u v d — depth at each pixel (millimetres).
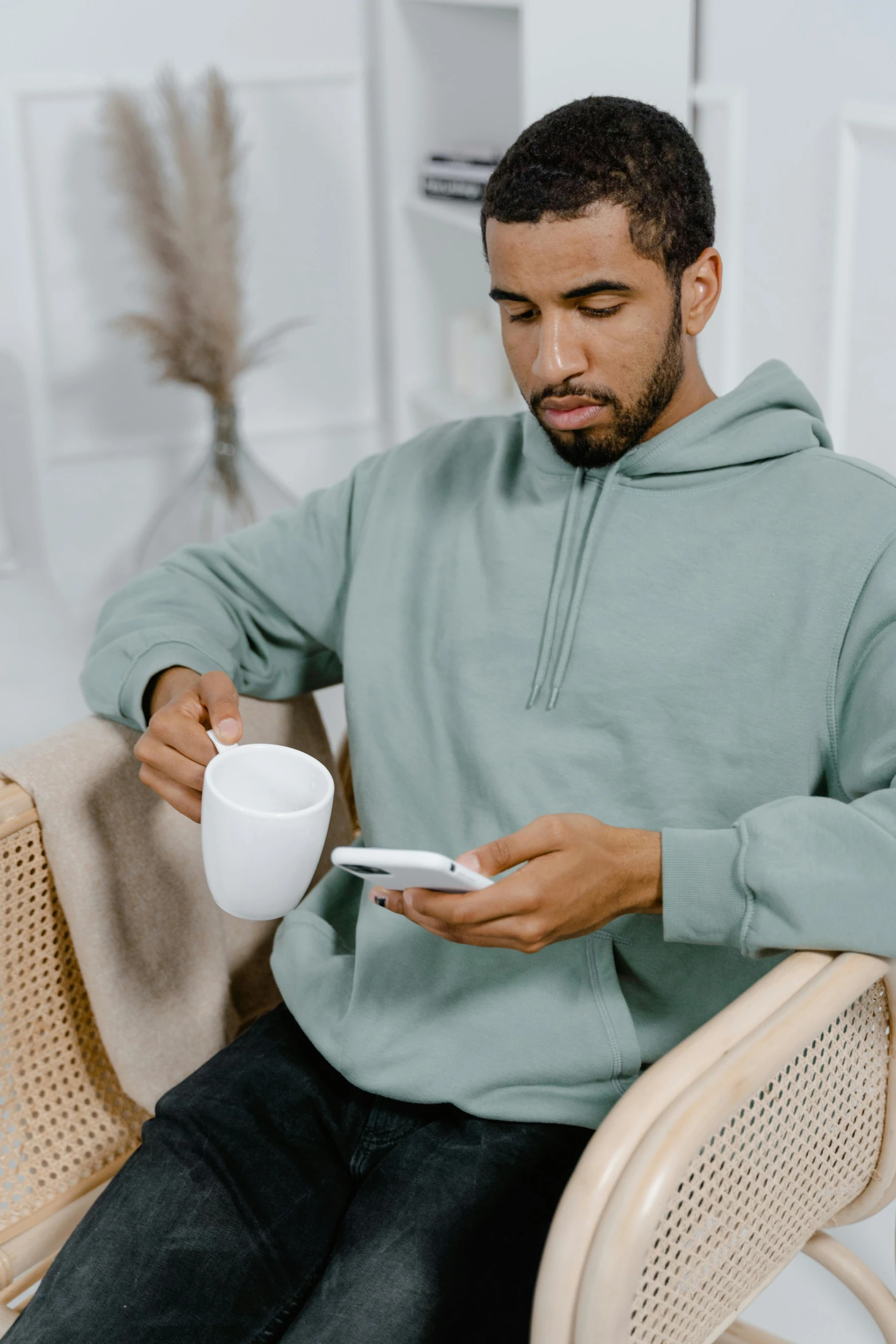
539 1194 927
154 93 2416
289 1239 946
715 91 1769
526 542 1053
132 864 1074
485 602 1060
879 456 1651
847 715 928
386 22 2354
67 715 2361
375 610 1115
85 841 1040
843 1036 868
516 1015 972
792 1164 868
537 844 798
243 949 1187
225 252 2301
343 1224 955
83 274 2498
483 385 2482
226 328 2338
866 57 1515
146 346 2566
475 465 1128
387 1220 911
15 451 2582
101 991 1068
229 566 1196
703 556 980
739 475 992
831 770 955
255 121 2510
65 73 2354
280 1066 1045
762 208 1751
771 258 1753
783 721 942
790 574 946
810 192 1652
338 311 2697
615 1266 704
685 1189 758
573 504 1024
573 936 836
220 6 2410
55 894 1071
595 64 1780
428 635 1089
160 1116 1007
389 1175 948
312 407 2760
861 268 1604
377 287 2693
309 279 2654
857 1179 953
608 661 991
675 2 1757
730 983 976
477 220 2180
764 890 825
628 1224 705
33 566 2691
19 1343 872
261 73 2461
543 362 921
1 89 2322
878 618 905
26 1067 1082
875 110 1505
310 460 2807
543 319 919
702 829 921
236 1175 953
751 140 1742
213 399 2408
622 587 1000
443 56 2402
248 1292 918
